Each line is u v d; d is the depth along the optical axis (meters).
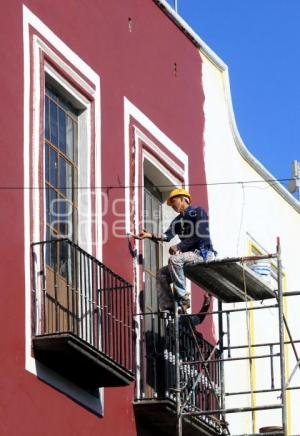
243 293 24.62
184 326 24.05
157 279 24.00
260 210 29.19
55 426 21.27
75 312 22.00
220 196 27.53
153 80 25.64
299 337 30.05
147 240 25.00
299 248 30.75
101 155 23.66
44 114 22.25
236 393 24.75
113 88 24.31
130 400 23.12
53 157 22.72
